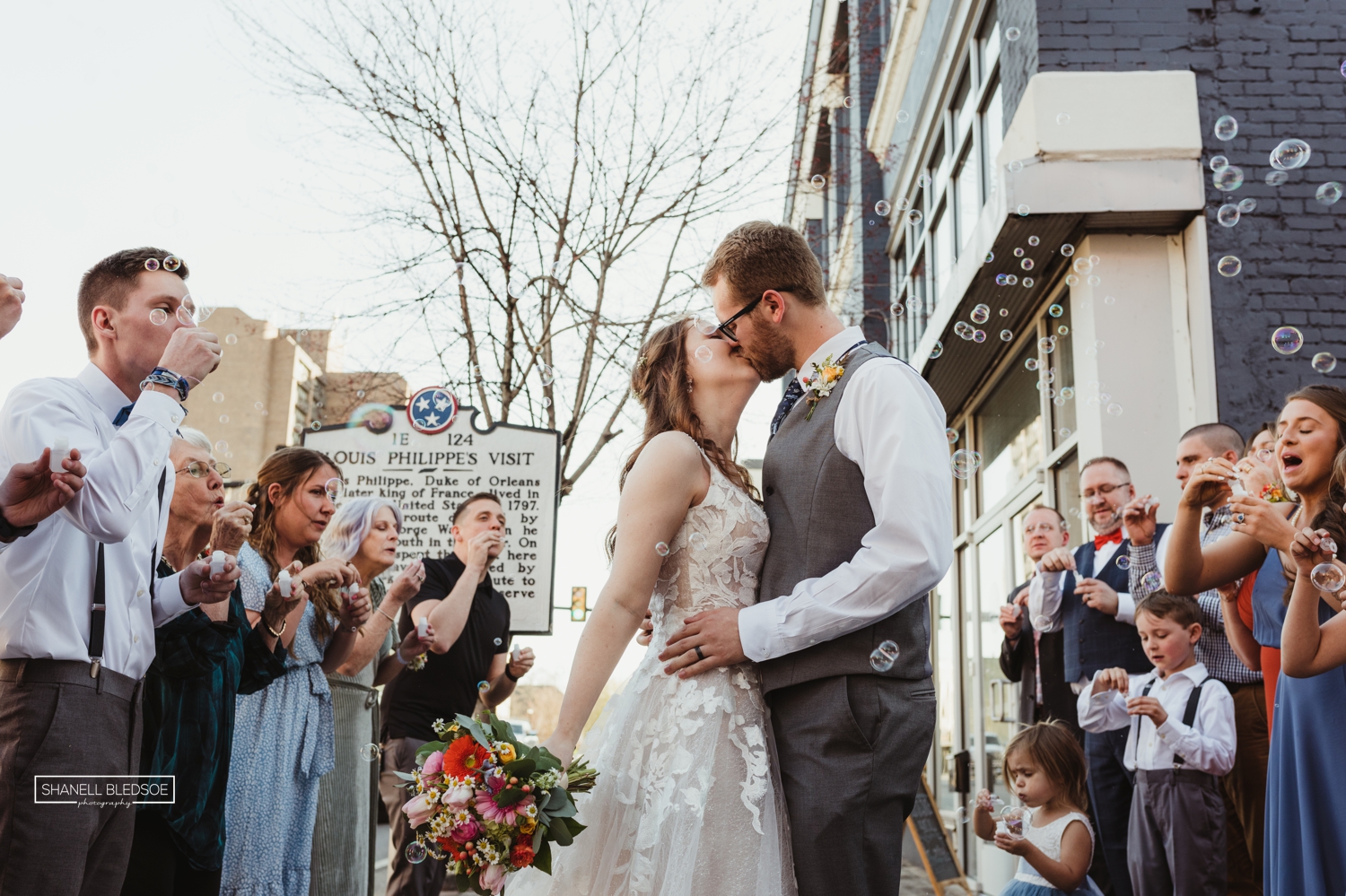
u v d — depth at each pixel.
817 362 2.06
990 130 6.79
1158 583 3.70
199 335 2.16
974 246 5.90
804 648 1.86
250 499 3.15
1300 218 5.05
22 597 1.95
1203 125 5.18
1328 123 5.16
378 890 5.46
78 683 1.98
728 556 2.00
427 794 1.80
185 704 2.37
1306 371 4.92
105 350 2.27
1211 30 5.29
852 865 1.76
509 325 7.58
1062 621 4.24
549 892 1.89
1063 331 5.80
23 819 1.89
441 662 4.13
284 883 2.89
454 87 7.42
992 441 7.68
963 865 7.00
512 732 1.85
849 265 11.13
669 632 2.01
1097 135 5.13
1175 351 5.14
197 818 2.35
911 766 1.83
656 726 1.92
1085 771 3.34
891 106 9.80
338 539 3.55
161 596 2.34
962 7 7.20
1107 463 4.33
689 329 2.21
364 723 3.48
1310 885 2.26
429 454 6.02
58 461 1.84
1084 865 3.18
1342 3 5.30
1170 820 3.30
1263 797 3.40
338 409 12.73
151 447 2.01
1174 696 3.45
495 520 4.52
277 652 2.71
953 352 7.18
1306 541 2.18
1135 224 5.22
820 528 1.93
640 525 1.96
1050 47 5.31
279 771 2.87
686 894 1.74
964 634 8.33
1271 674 2.62
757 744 1.86
